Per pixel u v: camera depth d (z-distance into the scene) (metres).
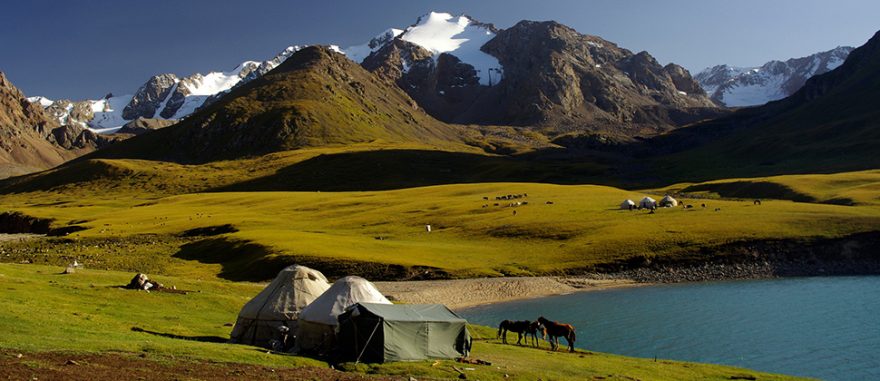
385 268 98.88
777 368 49.97
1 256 117.12
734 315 69.69
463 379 34.69
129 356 31.25
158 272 100.88
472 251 113.00
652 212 136.25
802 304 74.31
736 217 123.38
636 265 102.06
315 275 48.62
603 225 125.62
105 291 55.41
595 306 78.06
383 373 35.72
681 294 84.44
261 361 35.09
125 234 145.25
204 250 121.44
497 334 55.94
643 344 58.56
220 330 47.59
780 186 175.62
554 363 42.03
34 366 26.72
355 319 39.94
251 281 96.06
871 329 61.03
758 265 100.31
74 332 36.16
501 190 196.50
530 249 113.62
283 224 153.38
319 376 31.91
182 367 30.03
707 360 52.84
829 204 140.38
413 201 179.00
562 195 176.88
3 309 38.97
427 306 44.03
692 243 108.25
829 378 47.06
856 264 99.69
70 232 162.38
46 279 60.72
